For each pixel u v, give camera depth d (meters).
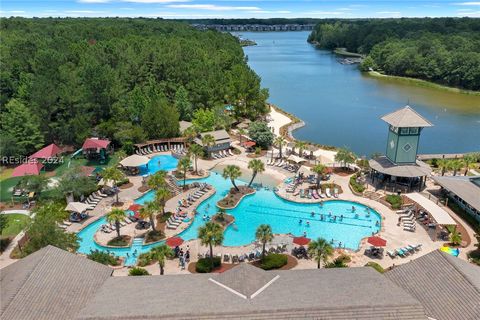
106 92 96.12
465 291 34.06
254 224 61.53
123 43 147.75
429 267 37.94
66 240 48.03
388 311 31.91
